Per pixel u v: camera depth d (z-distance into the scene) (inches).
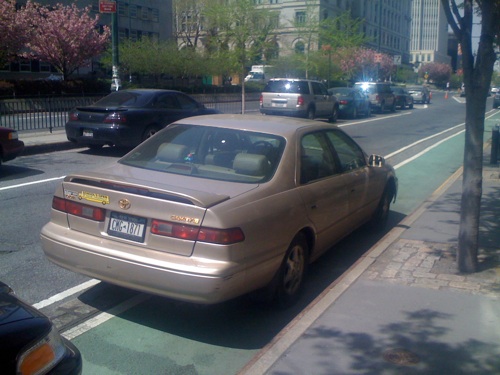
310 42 1612.9
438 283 223.9
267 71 1756.9
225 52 1232.8
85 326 195.6
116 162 227.9
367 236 310.0
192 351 181.0
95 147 600.7
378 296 210.8
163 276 175.6
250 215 182.9
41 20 1318.9
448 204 363.9
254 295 202.4
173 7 2242.9
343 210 249.4
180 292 175.0
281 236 196.7
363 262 248.2
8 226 310.5
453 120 1249.4
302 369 160.6
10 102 688.4
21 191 396.2
